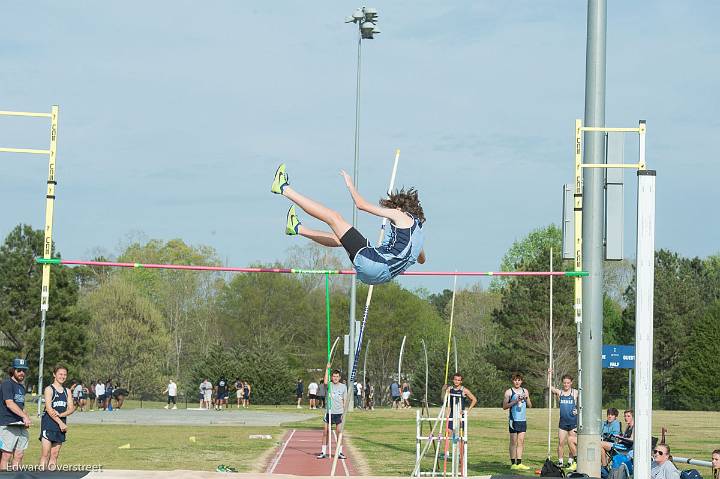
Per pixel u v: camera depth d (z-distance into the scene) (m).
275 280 95.06
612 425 22.20
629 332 86.94
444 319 112.69
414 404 71.88
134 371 85.00
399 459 24.98
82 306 86.56
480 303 100.56
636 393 12.10
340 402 25.47
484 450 28.69
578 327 18.88
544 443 31.92
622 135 19.38
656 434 37.69
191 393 80.75
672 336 85.31
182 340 99.75
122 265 16.70
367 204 11.93
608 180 19.44
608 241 19.44
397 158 14.73
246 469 22.44
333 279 98.00
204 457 25.28
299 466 23.25
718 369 77.69
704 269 107.62
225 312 97.81
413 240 11.88
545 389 79.38
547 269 81.75
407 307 86.25
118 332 84.69
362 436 33.78
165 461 24.14
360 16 51.56
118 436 33.31
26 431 18.09
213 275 104.12
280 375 76.44
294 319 95.50
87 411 56.84
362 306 86.06
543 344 79.38
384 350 86.06
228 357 77.38
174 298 100.69
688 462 20.39
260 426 40.06
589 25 19.88
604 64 19.80
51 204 16.53
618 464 17.72
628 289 99.38
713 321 79.12
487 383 74.62
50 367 65.50
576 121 18.66
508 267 107.62
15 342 65.75
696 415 57.03
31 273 66.00
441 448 28.09
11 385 17.78
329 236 12.74
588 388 19.11
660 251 104.06
